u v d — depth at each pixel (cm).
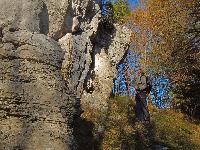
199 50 2412
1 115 607
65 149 635
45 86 651
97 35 1584
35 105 631
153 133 1365
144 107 1375
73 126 711
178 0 2861
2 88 613
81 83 1387
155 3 3081
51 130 632
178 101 2094
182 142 1428
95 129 1164
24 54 650
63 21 1225
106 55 1591
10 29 666
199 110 2044
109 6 1823
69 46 1308
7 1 701
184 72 2377
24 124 614
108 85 1541
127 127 1293
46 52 673
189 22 2697
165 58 2809
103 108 1413
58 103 654
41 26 754
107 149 1118
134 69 2922
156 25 2995
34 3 740
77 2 1352
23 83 633
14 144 595
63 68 1290
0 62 628
